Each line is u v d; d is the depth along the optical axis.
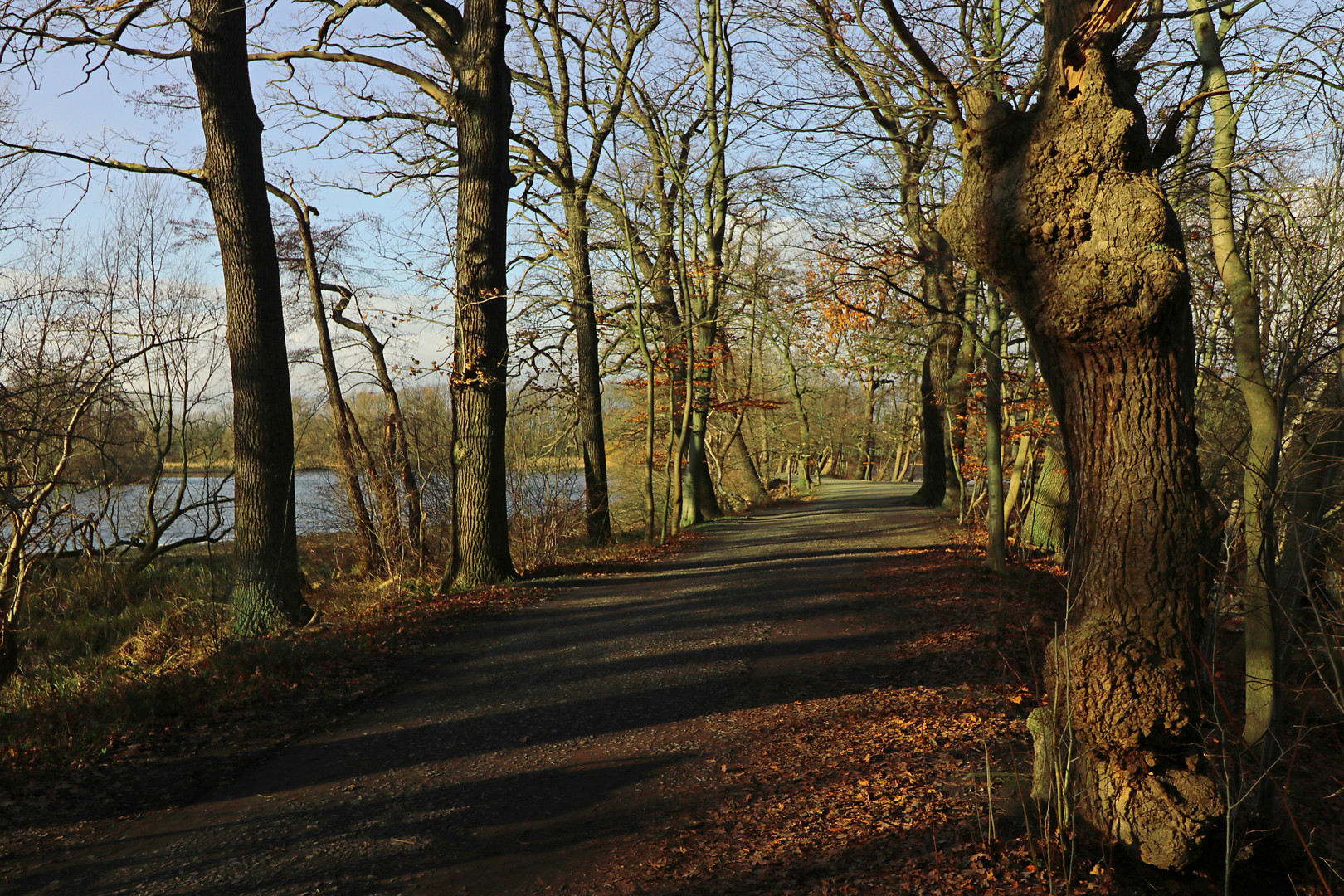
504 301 13.09
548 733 6.48
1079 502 4.17
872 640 8.76
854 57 9.87
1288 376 4.00
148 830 4.96
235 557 10.56
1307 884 3.89
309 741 6.43
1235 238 4.57
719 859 4.33
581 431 20.02
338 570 15.98
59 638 11.33
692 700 7.14
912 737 5.84
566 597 11.89
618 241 19.70
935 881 3.83
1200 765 3.87
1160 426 3.86
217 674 7.73
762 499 34.28
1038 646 7.88
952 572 12.03
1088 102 3.88
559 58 19.31
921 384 23.36
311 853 4.66
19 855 4.64
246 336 10.49
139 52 10.37
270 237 10.80
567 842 4.70
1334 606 4.16
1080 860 3.88
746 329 25.56
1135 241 3.73
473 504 12.93
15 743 6.14
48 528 8.95
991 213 4.10
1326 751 5.22
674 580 13.20
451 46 13.00
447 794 5.42
